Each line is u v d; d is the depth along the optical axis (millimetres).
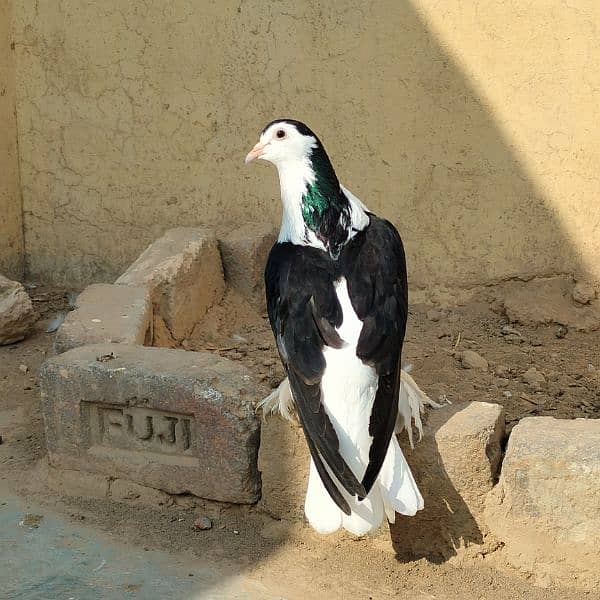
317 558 1897
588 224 2324
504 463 1834
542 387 2168
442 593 1844
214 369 1953
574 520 1819
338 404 1767
